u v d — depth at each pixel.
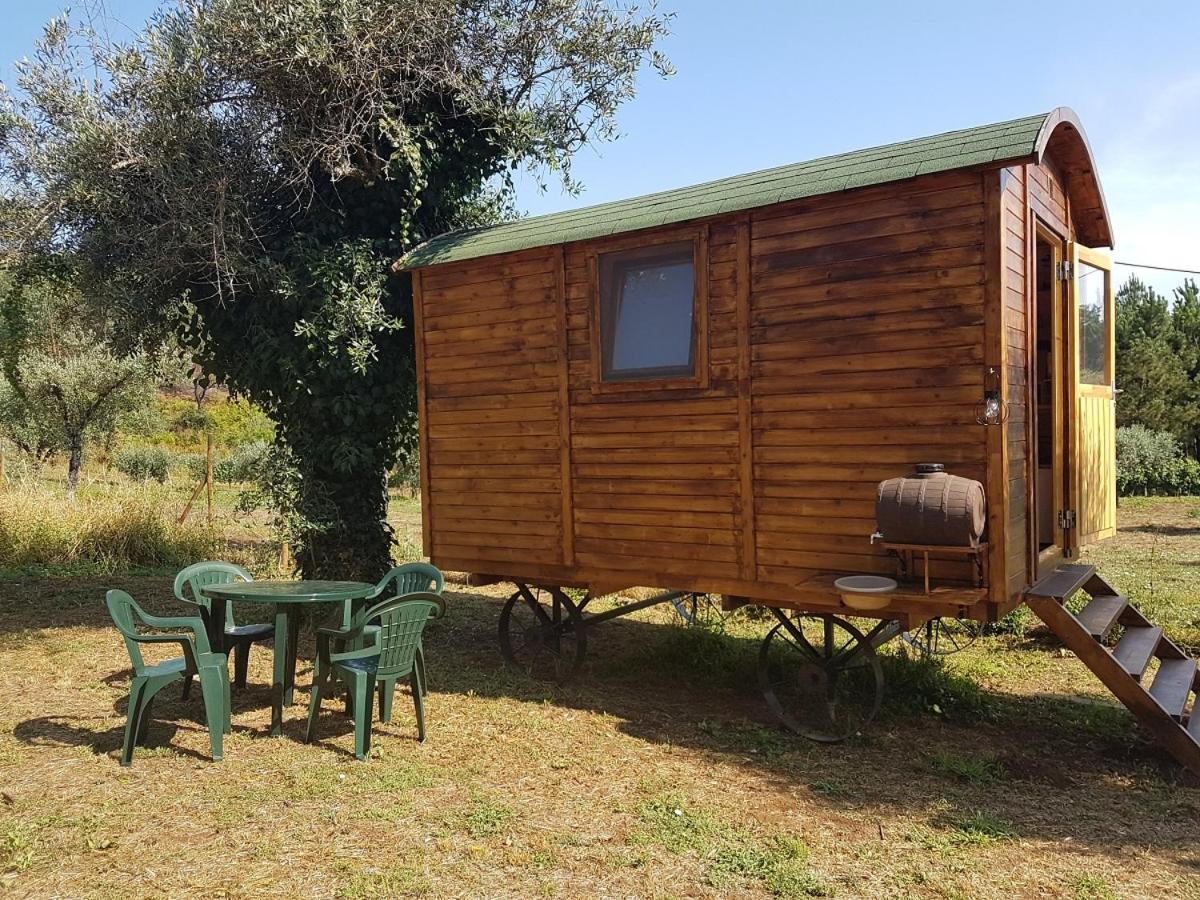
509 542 6.93
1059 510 6.11
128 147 7.80
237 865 3.64
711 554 5.82
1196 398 23.89
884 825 4.06
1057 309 6.05
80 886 3.47
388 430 8.90
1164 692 5.07
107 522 11.88
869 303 5.11
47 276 9.35
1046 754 5.09
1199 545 13.31
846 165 5.40
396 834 3.93
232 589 5.50
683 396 5.93
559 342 6.53
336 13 7.57
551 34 8.53
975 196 4.73
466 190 9.39
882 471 5.09
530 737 5.38
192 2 8.02
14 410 17.97
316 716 5.25
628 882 3.50
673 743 5.27
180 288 8.56
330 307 7.71
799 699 6.18
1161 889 3.45
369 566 8.75
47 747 5.11
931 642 7.46
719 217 5.66
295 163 8.10
